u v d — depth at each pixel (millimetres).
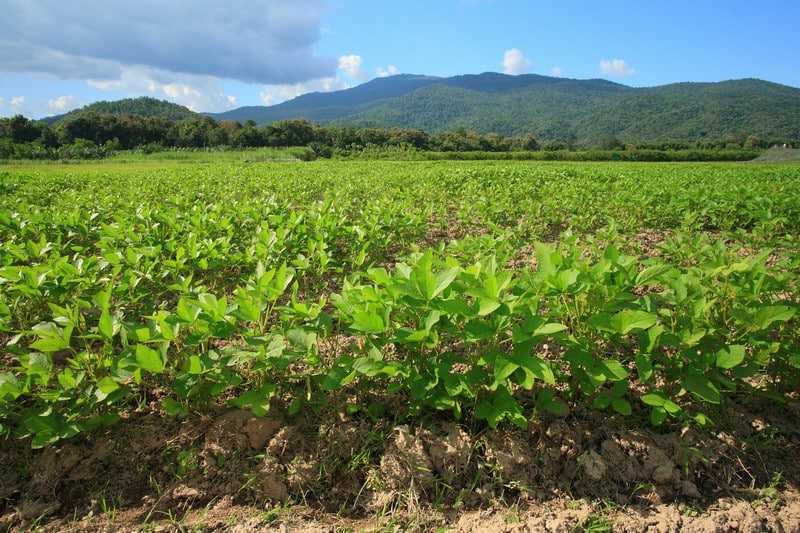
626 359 3547
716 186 12531
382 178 16953
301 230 6043
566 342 2770
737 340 3037
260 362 2770
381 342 2834
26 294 3910
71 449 2762
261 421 2912
